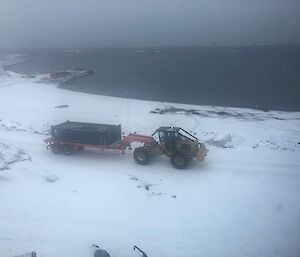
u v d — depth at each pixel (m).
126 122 31.19
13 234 13.01
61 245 12.39
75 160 20.86
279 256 11.73
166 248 12.36
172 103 43.25
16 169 18.47
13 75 73.56
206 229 13.46
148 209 14.93
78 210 14.78
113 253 12.01
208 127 29.08
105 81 70.31
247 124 30.22
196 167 19.55
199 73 87.31
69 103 41.56
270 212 14.55
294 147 23.19
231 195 16.11
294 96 51.31
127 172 18.91
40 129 28.84
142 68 105.88
